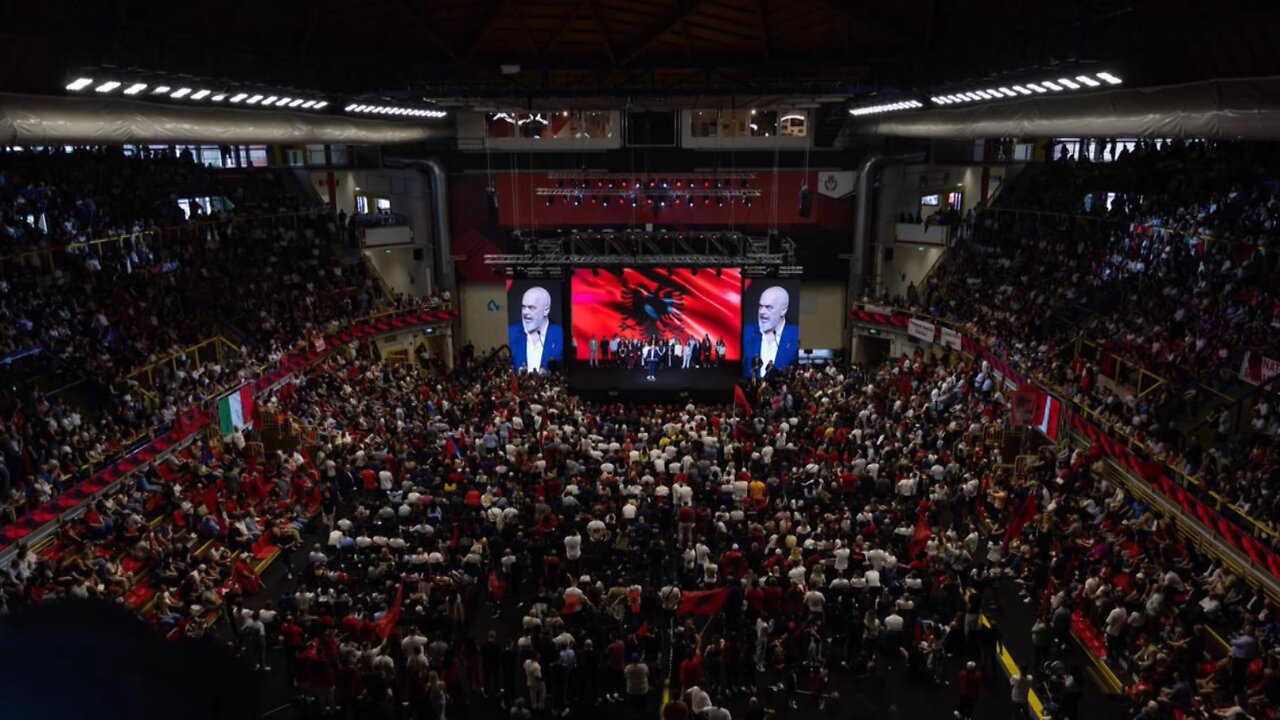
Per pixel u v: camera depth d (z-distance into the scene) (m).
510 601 23.98
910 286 47.75
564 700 19.45
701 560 23.55
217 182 42.19
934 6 25.11
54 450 23.42
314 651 18.92
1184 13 18.66
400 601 21.25
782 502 26.08
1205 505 21.19
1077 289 35.56
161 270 34.34
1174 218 32.50
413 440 32.44
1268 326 25.36
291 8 25.75
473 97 35.31
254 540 26.03
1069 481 25.95
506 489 27.91
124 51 21.11
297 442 31.11
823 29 28.58
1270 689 16.02
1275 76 17.80
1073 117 25.23
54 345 27.03
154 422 27.20
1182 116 20.44
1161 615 19.45
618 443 33.50
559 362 48.94
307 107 32.97
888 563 22.52
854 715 19.19
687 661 18.66
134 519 23.02
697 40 30.30
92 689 1.66
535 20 28.48
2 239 27.80
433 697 18.23
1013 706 19.34
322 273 43.47
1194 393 25.44
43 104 20.39
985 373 35.28
